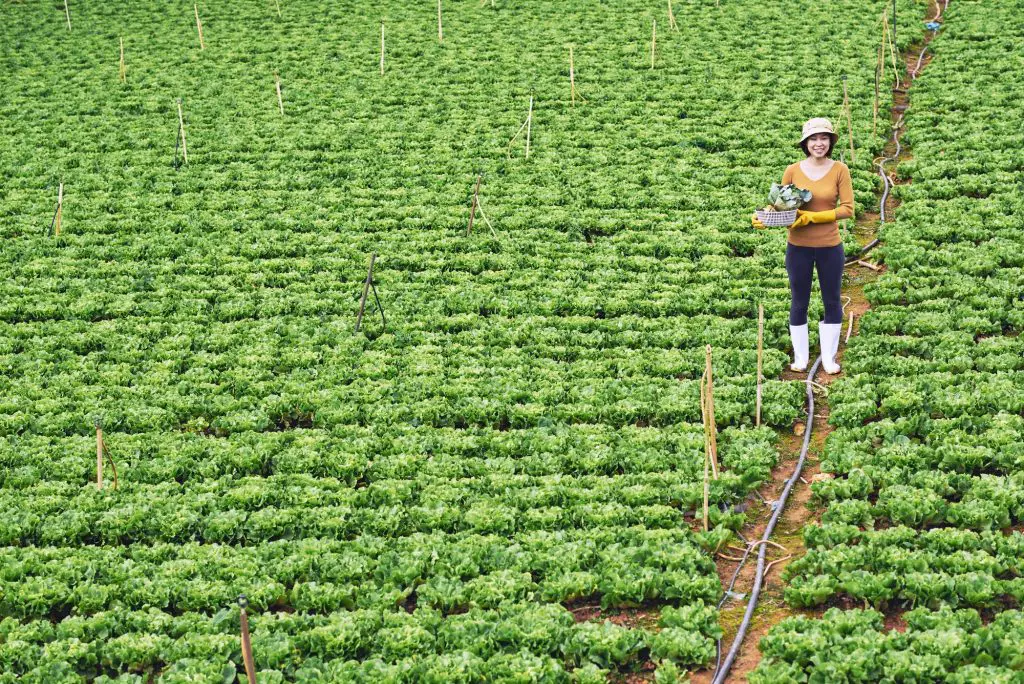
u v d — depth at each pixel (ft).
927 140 80.48
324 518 40.52
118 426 48.01
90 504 41.32
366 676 32.27
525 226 70.95
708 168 78.84
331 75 103.04
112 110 95.71
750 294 59.21
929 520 38.55
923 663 31.07
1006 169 73.00
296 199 76.48
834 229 48.16
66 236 70.38
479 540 38.65
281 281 63.93
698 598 35.86
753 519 40.86
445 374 52.21
